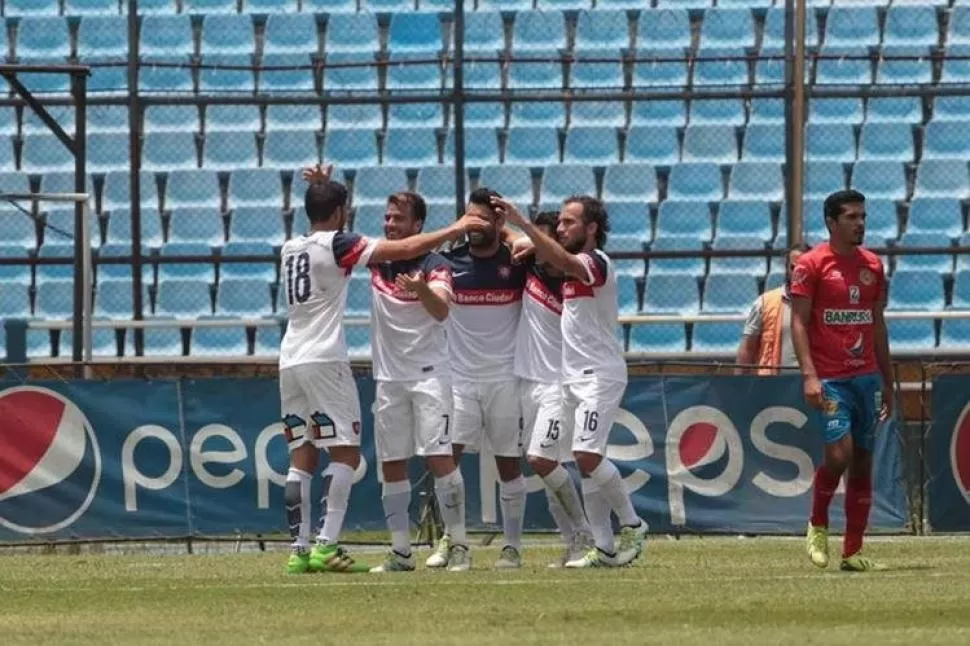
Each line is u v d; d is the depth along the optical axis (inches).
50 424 1998.0
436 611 1173.7
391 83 3344.0
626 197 3164.4
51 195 2257.6
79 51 3447.3
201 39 3435.0
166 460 2009.1
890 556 1720.0
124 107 3326.8
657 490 2047.2
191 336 2987.2
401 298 1545.3
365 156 3260.3
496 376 1600.6
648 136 3253.0
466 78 3353.8
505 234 1628.9
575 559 1625.2
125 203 3223.4
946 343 2935.5
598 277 1525.6
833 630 1044.5
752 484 2049.7
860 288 1513.3
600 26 3393.2
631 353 2657.5
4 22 3491.6
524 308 1606.8
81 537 1993.1
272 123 3297.2
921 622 1088.8
